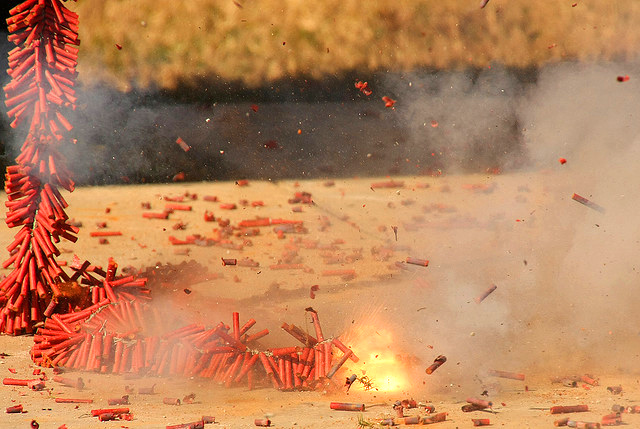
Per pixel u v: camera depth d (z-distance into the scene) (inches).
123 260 1333.7
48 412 681.6
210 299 1079.6
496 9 2901.1
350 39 2760.8
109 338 836.6
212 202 1790.1
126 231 1540.4
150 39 2628.0
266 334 852.6
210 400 727.7
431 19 2839.6
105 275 984.9
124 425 625.6
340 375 781.3
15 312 954.1
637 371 775.7
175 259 1341.0
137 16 2662.4
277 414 663.1
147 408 697.6
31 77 935.7
